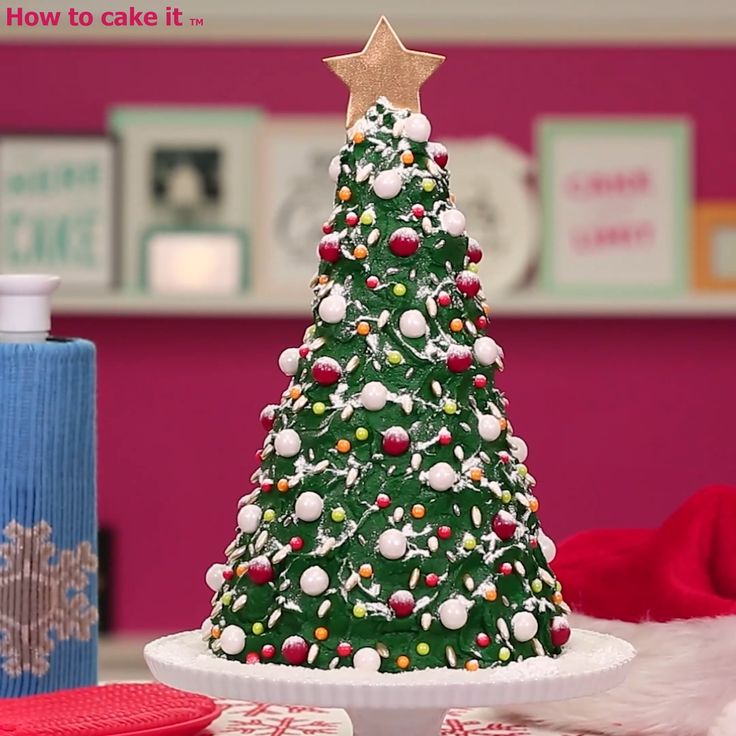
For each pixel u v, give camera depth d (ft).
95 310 8.51
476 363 2.39
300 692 2.11
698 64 8.79
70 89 8.75
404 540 2.23
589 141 8.73
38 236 8.53
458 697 2.11
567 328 8.88
